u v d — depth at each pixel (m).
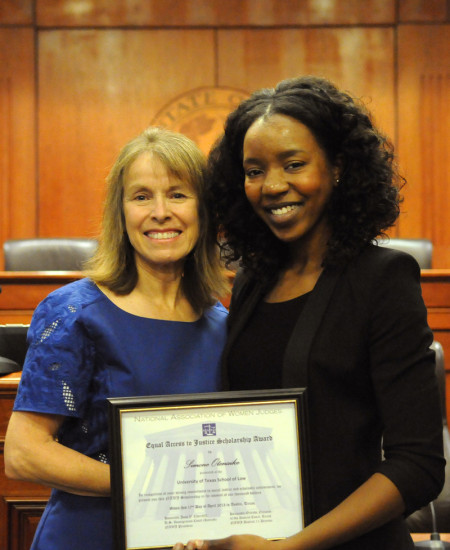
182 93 6.40
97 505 1.51
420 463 1.32
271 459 1.38
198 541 1.32
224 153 1.64
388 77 6.38
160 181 1.62
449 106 6.39
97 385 1.55
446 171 6.39
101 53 6.38
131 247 1.68
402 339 1.37
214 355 1.65
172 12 6.38
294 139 1.45
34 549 1.54
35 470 1.49
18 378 2.06
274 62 6.40
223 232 1.73
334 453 1.40
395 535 1.41
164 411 1.38
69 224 6.43
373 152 1.49
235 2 6.38
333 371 1.40
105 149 6.40
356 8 6.37
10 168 6.40
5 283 3.95
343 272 1.47
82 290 1.62
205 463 1.37
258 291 1.62
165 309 1.67
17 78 6.37
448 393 3.66
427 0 6.36
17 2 6.34
